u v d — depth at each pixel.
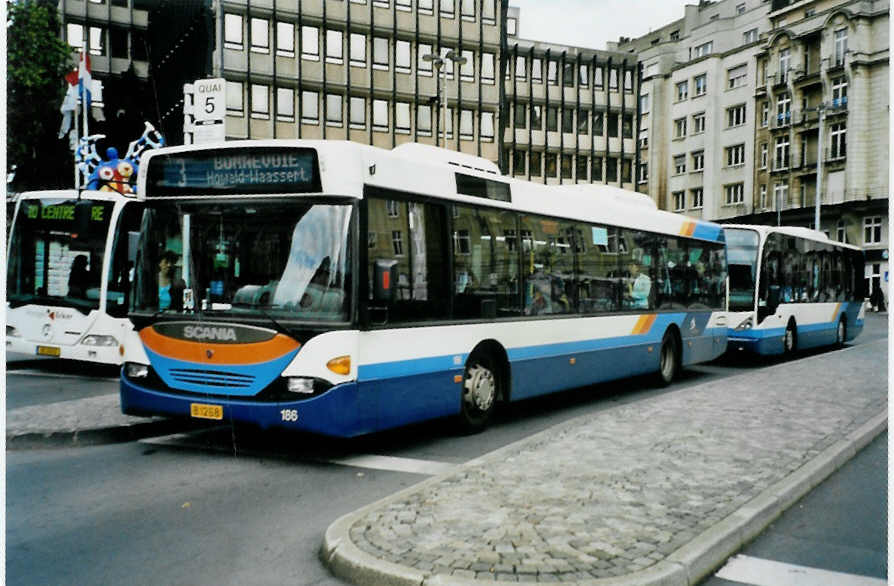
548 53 63.38
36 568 4.94
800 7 63.53
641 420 9.61
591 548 4.92
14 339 14.88
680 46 76.56
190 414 7.94
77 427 8.72
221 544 5.43
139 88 55.31
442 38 54.81
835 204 59.09
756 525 5.81
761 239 18.73
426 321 8.67
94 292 14.50
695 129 73.75
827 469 7.55
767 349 18.84
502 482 6.54
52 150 37.53
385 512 5.64
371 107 52.56
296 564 5.04
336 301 7.64
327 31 51.00
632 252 13.41
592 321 12.08
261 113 49.28
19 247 14.88
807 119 61.97
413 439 9.30
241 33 48.59
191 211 8.20
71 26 54.34
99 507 6.29
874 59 57.84
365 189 7.85
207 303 8.01
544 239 11.00
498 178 10.09
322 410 7.48
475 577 4.43
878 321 43.84
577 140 64.94
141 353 8.26
